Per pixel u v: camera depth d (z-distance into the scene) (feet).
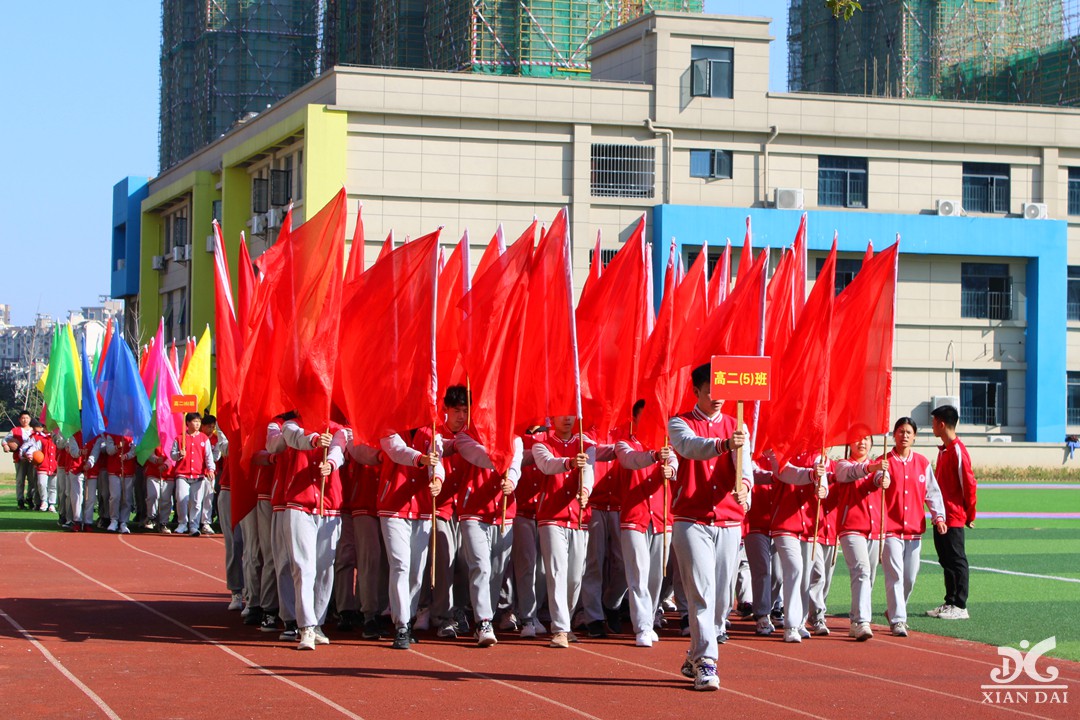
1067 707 34.32
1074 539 86.69
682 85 162.40
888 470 45.91
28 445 108.88
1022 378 175.22
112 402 83.30
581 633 45.57
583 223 158.92
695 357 47.39
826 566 47.34
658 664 39.58
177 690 34.30
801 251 51.65
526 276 42.83
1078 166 176.45
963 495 51.83
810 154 166.71
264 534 44.47
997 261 174.29
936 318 171.73
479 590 42.22
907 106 169.58
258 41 283.38
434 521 40.34
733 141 164.25
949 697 35.37
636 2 212.43
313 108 150.51
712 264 161.68
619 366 45.96
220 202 188.85
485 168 156.97
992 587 61.72
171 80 309.63
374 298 41.83
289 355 41.24
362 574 43.16
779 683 36.94
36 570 61.62
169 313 211.20
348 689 34.78
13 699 32.94
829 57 281.13
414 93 154.30
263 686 34.96
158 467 84.64
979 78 243.19
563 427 42.65
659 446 44.01
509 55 208.03
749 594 51.42
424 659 39.60
